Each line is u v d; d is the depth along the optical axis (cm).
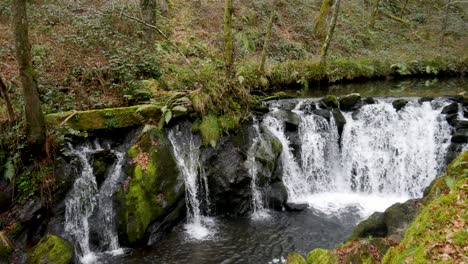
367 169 955
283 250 657
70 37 953
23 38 602
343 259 473
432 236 314
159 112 815
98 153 748
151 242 705
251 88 1165
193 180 790
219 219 794
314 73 1415
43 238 628
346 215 795
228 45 975
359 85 1454
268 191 830
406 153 952
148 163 738
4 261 594
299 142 923
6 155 666
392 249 352
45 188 671
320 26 1734
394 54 1819
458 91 1310
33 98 640
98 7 1172
